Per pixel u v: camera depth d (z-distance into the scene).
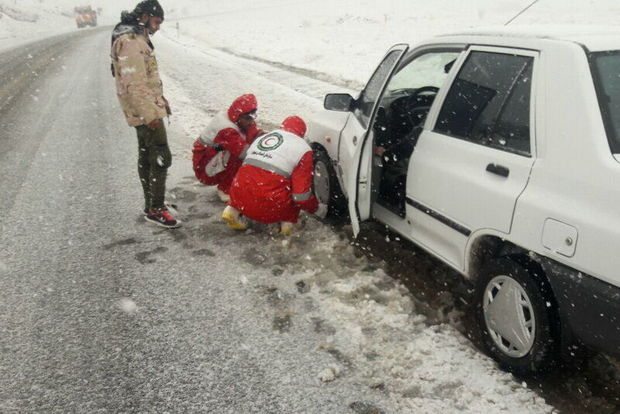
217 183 5.11
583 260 2.22
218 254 4.10
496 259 2.73
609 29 2.84
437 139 3.24
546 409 2.46
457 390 2.58
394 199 3.90
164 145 4.30
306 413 2.46
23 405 2.54
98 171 6.19
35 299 3.47
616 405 2.53
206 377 2.72
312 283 3.62
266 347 2.96
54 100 11.13
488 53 3.01
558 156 2.40
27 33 42.72
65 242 4.32
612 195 2.14
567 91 2.44
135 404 2.54
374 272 3.73
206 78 13.78
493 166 2.74
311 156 4.13
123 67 4.00
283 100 10.44
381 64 4.27
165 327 3.16
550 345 2.48
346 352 2.90
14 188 5.62
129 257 4.06
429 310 3.33
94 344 3.00
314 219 4.77
